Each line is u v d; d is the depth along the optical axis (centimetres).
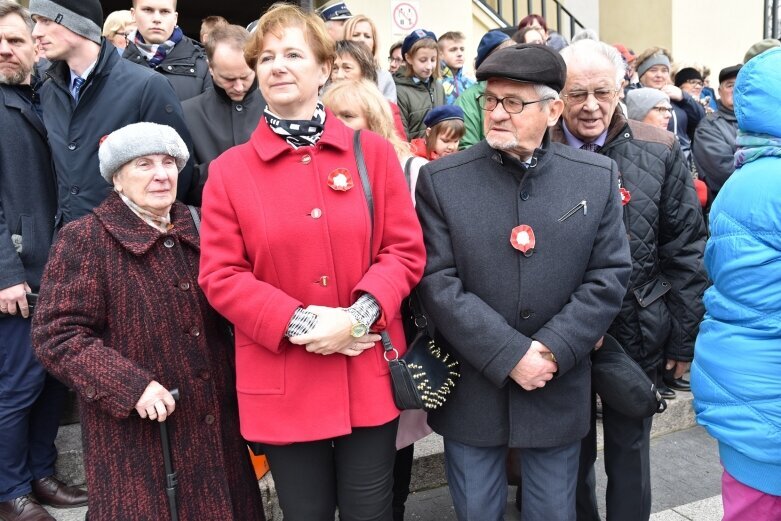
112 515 188
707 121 442
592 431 242
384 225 194
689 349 243
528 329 196
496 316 192
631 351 236
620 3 930
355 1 638
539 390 198
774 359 176
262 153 184
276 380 182
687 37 879
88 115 251
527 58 187
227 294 177
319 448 190
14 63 267
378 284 181
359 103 254
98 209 198
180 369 195
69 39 245
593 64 222
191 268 202
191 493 195
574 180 200
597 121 228
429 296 197
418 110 436
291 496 190
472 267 198
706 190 439
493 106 193
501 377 188
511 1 798
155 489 191
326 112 197
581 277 200
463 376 205
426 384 195
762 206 175
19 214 266
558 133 244
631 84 575
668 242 241
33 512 267
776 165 176
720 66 908
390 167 195
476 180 202
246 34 294
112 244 194
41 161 274
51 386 279
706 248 198
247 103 302
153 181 194
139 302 193
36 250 270
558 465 206
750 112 179
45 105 262
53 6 240
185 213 210
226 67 286
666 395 375
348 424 182
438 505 298
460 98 387
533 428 197
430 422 218
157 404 182
